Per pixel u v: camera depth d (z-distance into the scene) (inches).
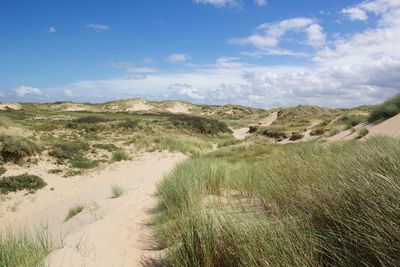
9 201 405.1
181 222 163.3
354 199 111.0
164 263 139.0
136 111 4264.3
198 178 273.1
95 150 778.8
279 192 167.6
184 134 1462.8
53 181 500.4
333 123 1101.1
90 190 448.5
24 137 631.2
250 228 117.0
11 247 161.9
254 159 563.2
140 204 283.7
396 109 572.4
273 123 2239.2
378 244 84.3
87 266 144.8
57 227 271.6
